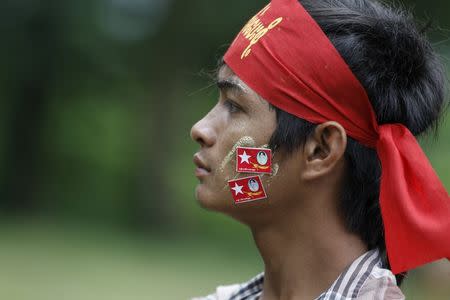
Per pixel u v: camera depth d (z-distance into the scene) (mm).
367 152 4914
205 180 5051
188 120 44844
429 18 5934
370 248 5020
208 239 41031
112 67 45188
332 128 4809
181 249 36562
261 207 4980
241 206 4996
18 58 43625
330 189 4934
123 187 49125
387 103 4902
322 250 4949
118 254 32812
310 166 4871
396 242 4605
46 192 47125
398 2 5668
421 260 4559
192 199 48500
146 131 44656
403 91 4980
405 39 5020
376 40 4938
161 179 43406
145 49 43781
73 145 51562
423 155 4762
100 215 45750
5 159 46125
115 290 23484
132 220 44000
